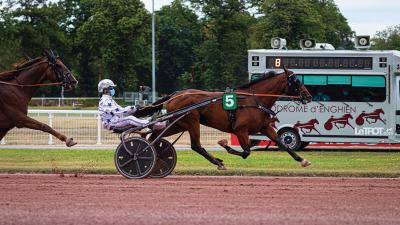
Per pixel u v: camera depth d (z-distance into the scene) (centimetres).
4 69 8444
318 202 1302
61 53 10412
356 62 2805
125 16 8662
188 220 1097
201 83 7700
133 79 8781
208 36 7481
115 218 1112
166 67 11056
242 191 1463
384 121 2795
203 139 3244
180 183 1609
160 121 1736
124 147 1697
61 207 1227
